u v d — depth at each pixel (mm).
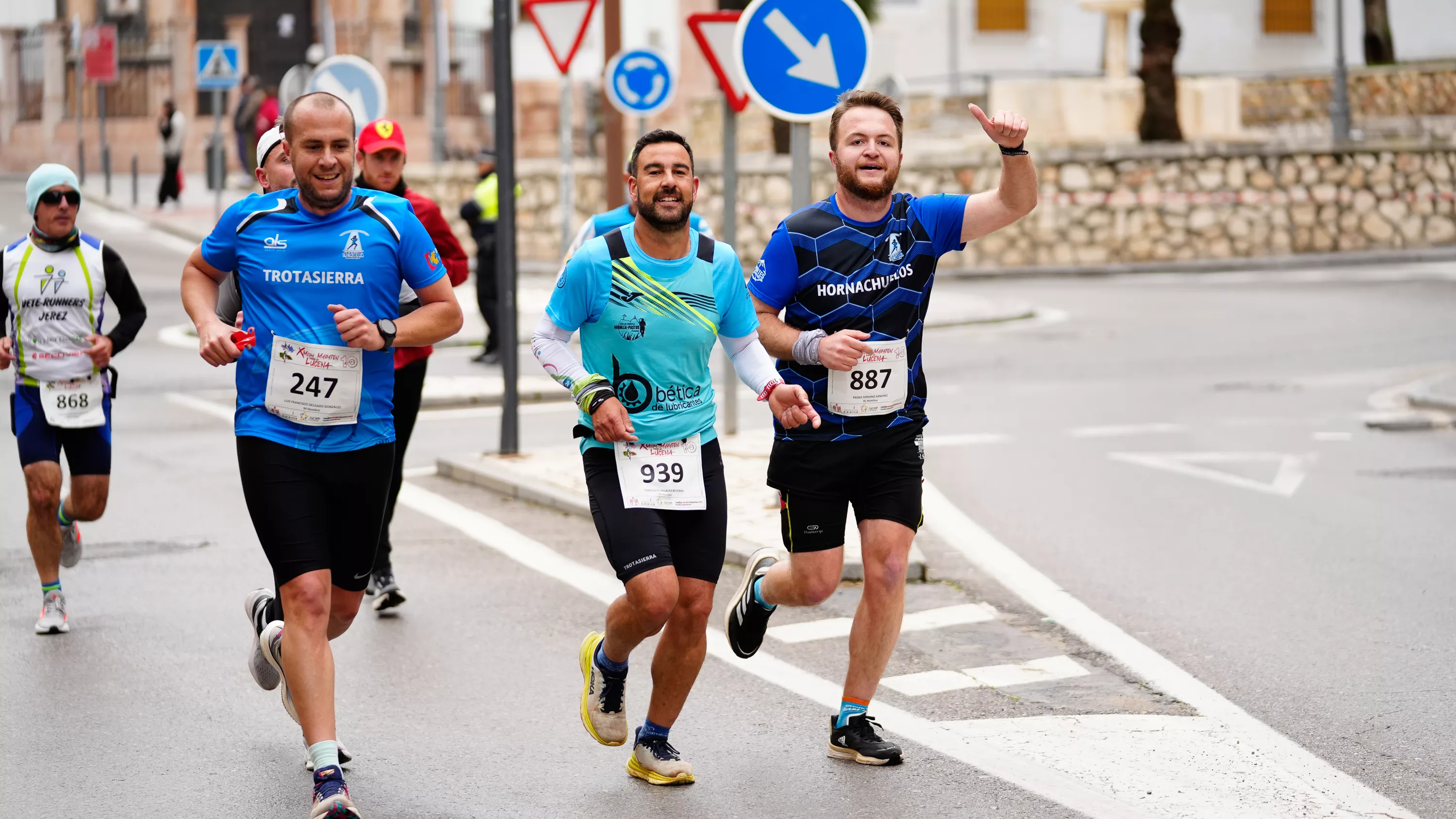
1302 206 52750
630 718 10859
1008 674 11812
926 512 17625
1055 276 50812
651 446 9359
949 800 9250
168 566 15227
